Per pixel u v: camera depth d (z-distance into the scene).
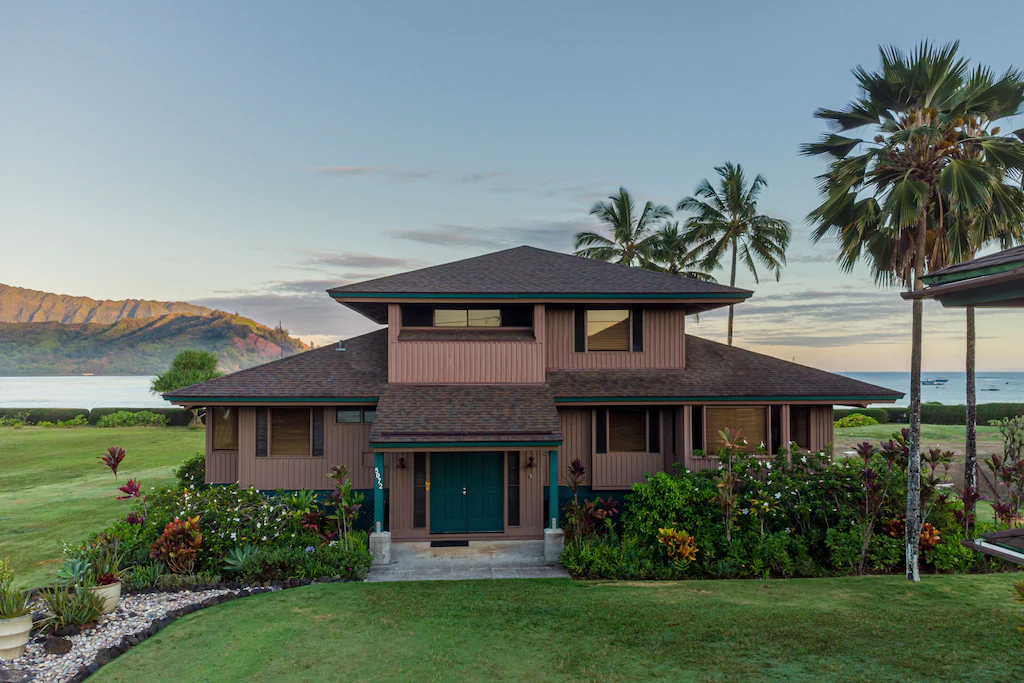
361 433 16.86
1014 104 13.80
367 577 13.22
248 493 14.46
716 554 13.37
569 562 13.56
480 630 10.02
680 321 18.02
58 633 9.69
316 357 18.61
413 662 8.86
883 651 9.09
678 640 9.54
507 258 19.89
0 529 17.12
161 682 8.30
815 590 11.94
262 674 8.51
